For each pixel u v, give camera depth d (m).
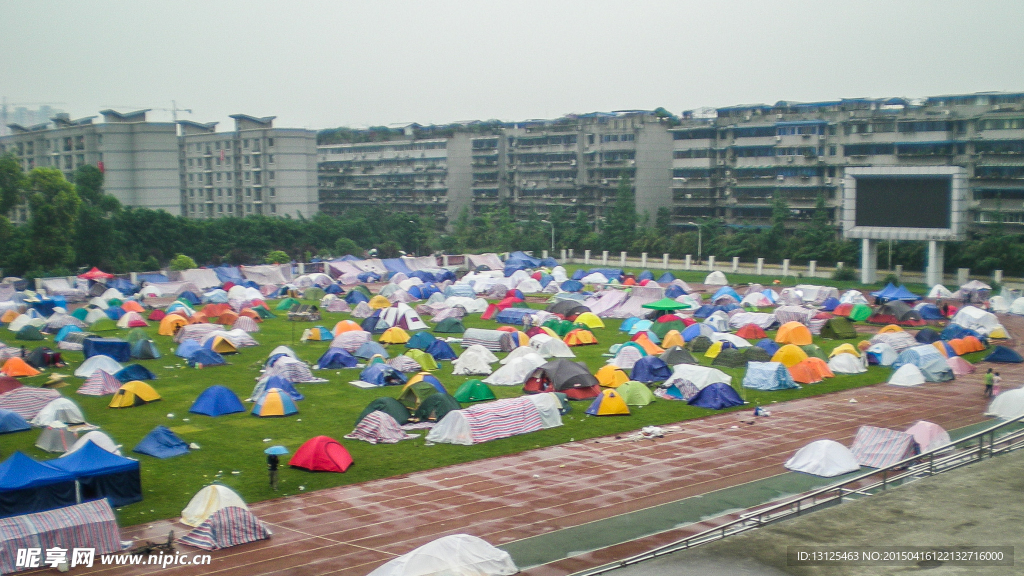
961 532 10.88
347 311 81.25
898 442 33.03
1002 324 71.94
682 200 136.25
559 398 42.34
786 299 82.69
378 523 27.61
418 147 166.25
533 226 138.62
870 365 54.59
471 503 29.53
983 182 107.62
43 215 97.12
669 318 65.50
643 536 26.39
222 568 24.02
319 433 38.34
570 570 23.75
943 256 93.31
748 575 9.87
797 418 41.38
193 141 166.12
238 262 117.81
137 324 68.94
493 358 53.44
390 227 143.25
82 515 24.56
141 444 35.00
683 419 41.38
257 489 30.75
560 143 152.38
